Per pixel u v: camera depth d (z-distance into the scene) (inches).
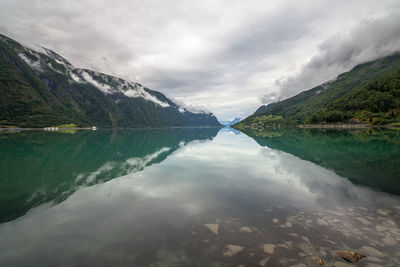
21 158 852.0
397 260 197.9
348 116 6028.5
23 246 226.4
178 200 368.8
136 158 861.2
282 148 1179.9
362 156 850.1
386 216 295.6
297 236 242.8
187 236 245.0
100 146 1374.3
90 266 193.3
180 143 1596.9
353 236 241.6
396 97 5669.3
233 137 2341.3
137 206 341.1
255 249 217.5
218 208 331.3
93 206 341.4
